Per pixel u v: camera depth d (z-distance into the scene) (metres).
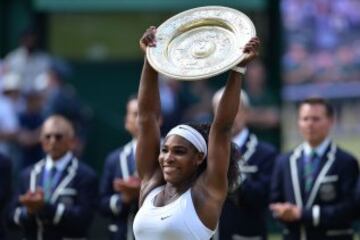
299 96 44.53
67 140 29.94
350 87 45.47
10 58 43.94
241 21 20.50
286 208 28.02
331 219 28.06
